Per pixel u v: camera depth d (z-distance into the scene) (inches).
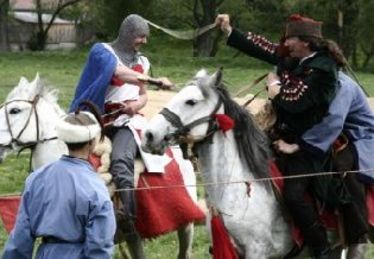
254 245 289.9
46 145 326.6
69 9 2440.9
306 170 293.0
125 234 339.6
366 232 300.0
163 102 469.4
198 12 2287.2
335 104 293.6
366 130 308.7
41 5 2437.3
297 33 290.0
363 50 1881.2
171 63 1825.8
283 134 298.5
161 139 279.9
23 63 1691.7
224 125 283.0
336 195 295.0
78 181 231.9
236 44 317.1
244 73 1594.5
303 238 294.2
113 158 329.4
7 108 326.3
